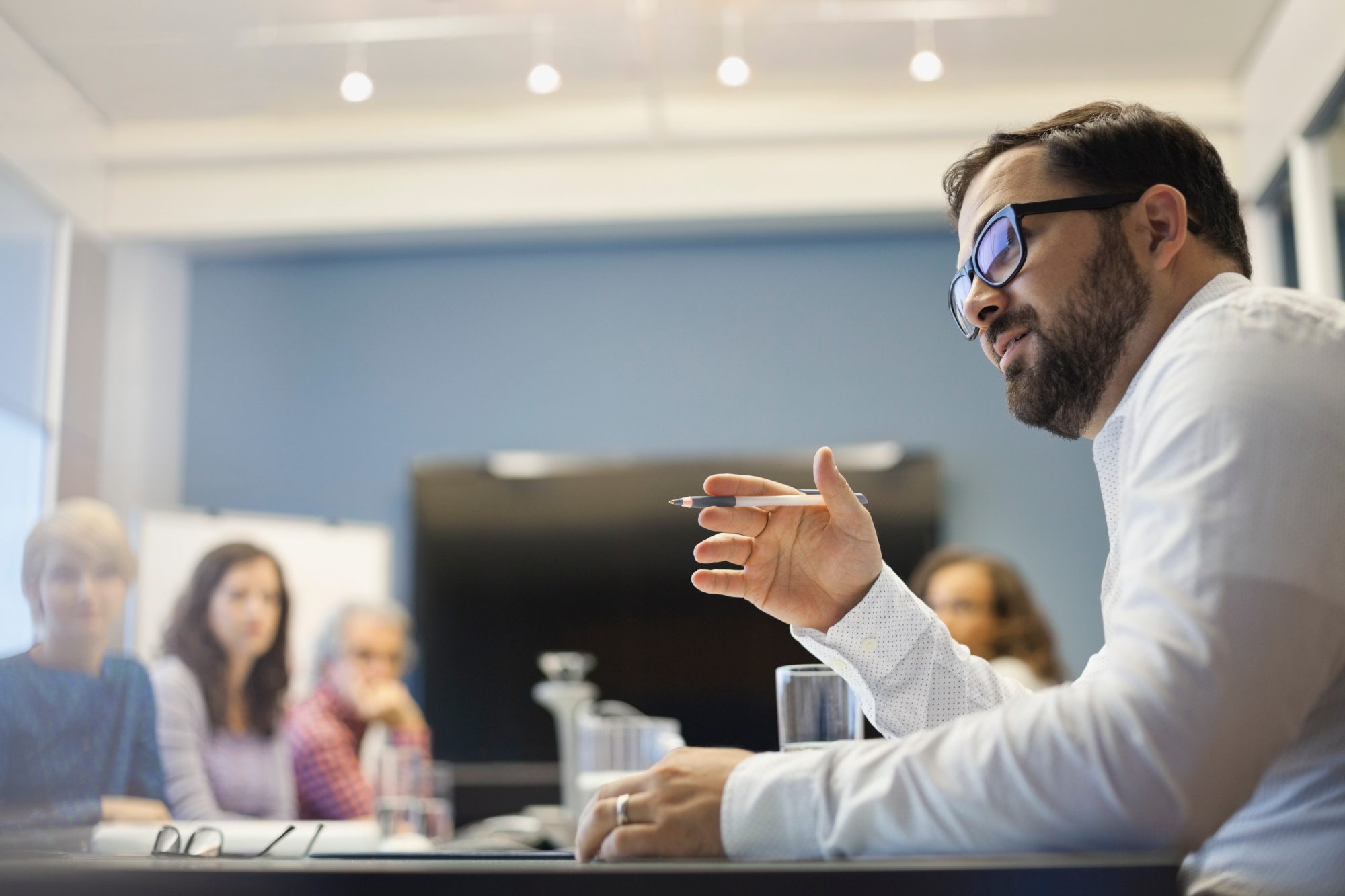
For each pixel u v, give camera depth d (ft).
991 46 12.25
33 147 9.87
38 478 9.27
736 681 14.10
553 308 15.10
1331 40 10.03
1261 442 2.50
